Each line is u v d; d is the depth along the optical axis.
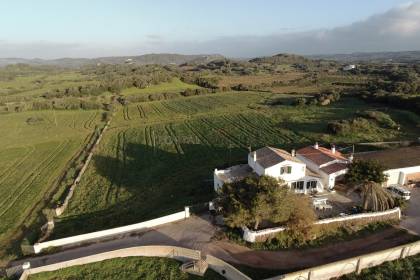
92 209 43.34
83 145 76.38
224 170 45.81
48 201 46.91
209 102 127.88
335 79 188.88
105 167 59.28
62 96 141.00
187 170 55.72
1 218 42.78
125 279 28.64
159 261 30.66
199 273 28.56
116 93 147.25
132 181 52.22
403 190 40.19
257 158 44.59
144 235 34.59
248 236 32.09
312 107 105.81
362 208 36.75
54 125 98.25
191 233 34.47
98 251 32.47
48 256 32.34
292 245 31.62
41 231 38.06
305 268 28.53
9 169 61.44
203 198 43.28
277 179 36.16
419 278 27.41
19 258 32.84
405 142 63.56
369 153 50.72
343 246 31.42
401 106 95.38
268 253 30.64
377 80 165.12
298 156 48.47
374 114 82.25
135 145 72.62
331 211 37.03
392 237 32.78
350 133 71.69
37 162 64.88
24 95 141.38
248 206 31.84
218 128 83.62
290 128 79.31
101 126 94.69
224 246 31.91
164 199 44.78
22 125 98.81
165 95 141.50
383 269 28.52
